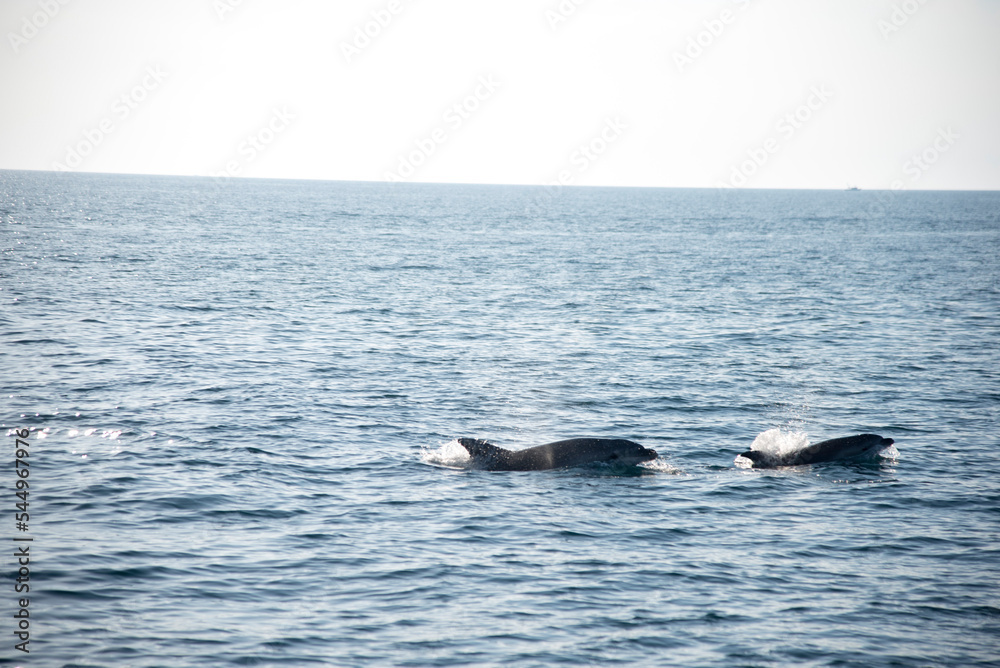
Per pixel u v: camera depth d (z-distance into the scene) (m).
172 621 33.88
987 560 42.12
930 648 33.41
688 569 40.41
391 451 60.16
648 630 34.34
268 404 71.94
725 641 33.59
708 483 54.50
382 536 43.78
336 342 103.25
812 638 34.00
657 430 68.19
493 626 34.38
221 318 116.88
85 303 123.88
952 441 65.44
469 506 48.94
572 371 90.19
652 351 102.75
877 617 35.88
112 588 36.53
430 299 145.62
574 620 35.03
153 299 131.00
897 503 50.75
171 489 49.72
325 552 41.41
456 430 66.88
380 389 79.62
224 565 39.41
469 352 99.62
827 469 57.88
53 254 192.00
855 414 73.88
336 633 33.41
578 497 51.09
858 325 125.25
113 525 43.88
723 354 101.50
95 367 83.44
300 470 54.78
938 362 97.62
